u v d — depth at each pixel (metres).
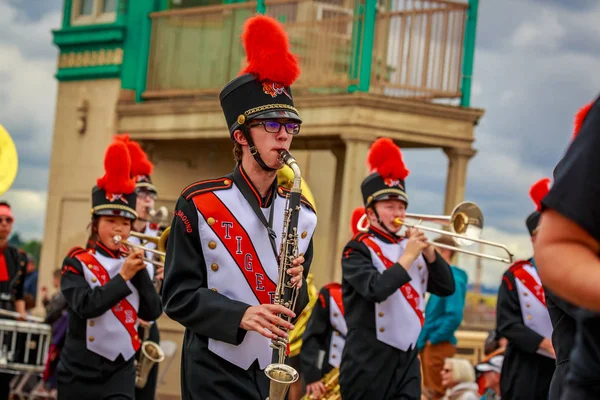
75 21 14.88
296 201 4.67
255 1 13.02
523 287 7.36
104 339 7.16
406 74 11.67
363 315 7.09
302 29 12.13
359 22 11.57
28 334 10.31
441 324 9.48
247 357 4.69
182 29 13.73
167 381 12.91
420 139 11.48
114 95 14.20
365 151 11.32
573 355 2.92
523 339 7.20
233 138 4.77
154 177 14.02
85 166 14.52
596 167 2.54
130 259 7.04
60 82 14.96
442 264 7.15
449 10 11.78
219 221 4.68
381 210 7.26
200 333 4.59
